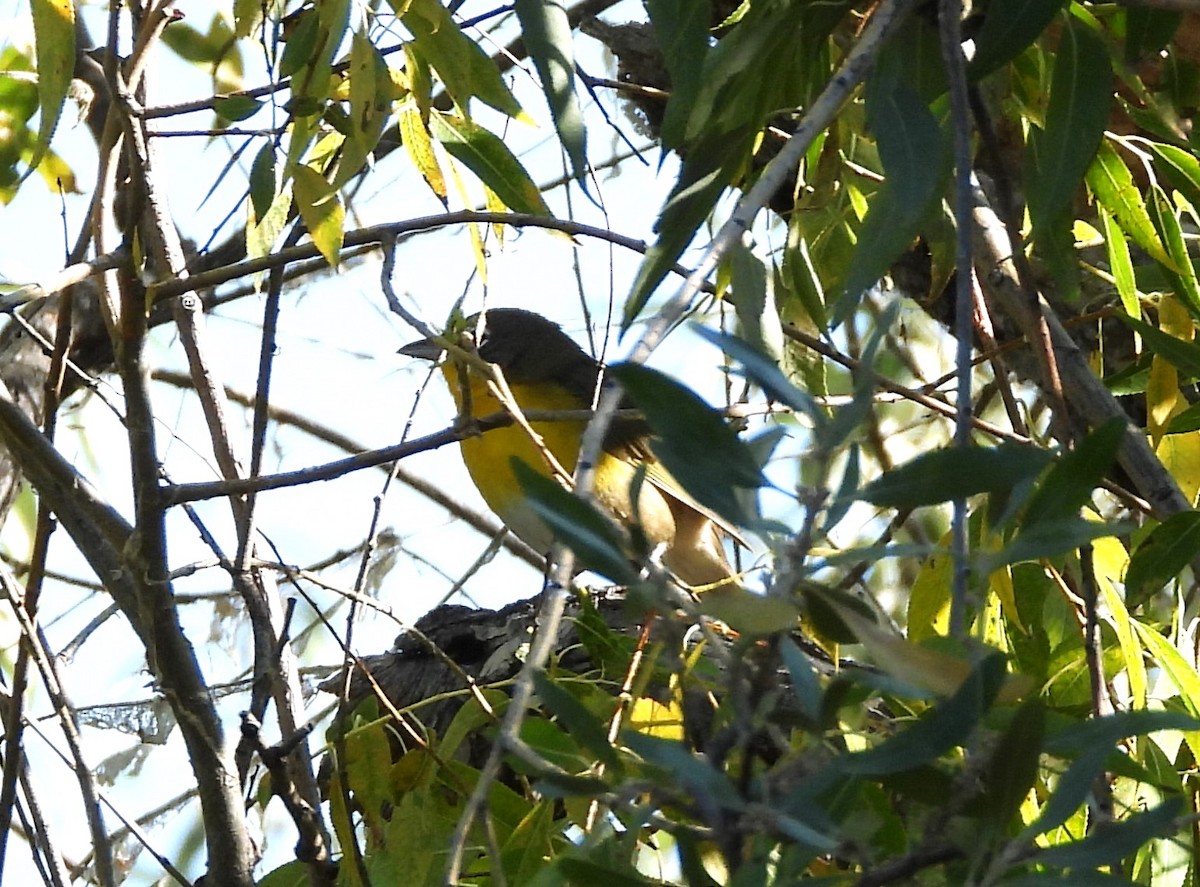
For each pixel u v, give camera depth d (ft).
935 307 25.88
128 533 20.13
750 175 18.44
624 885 10.08
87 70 24.75
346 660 17.90
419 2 17.48
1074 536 9.62
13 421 19.85
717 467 9.24
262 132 17.01
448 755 16.37
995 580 16.89
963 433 10.93
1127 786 16.60
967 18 15.03
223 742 18.57
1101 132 14.79
